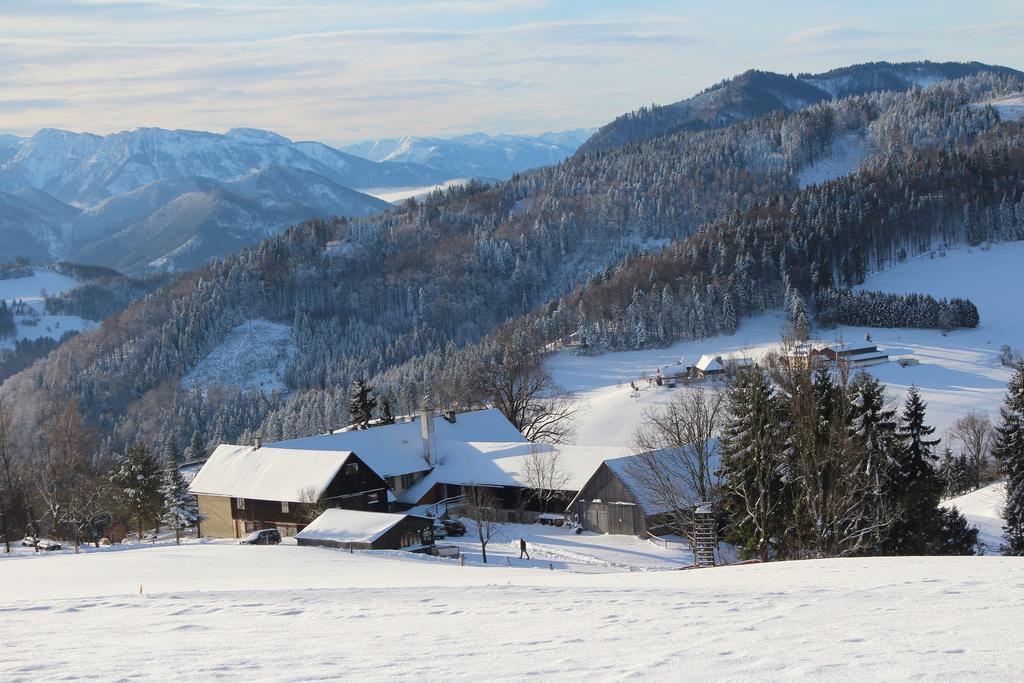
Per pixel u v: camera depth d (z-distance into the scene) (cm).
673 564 4775
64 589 2881
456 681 1074
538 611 1678
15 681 1177
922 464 4244
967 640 1180
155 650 1391
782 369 5100
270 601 2012
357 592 2161
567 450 6719
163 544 6050
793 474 3900
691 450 4903
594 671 1093
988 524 5797
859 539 3688
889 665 1043
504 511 6562
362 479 6531
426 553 5103
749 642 1241
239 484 6694
